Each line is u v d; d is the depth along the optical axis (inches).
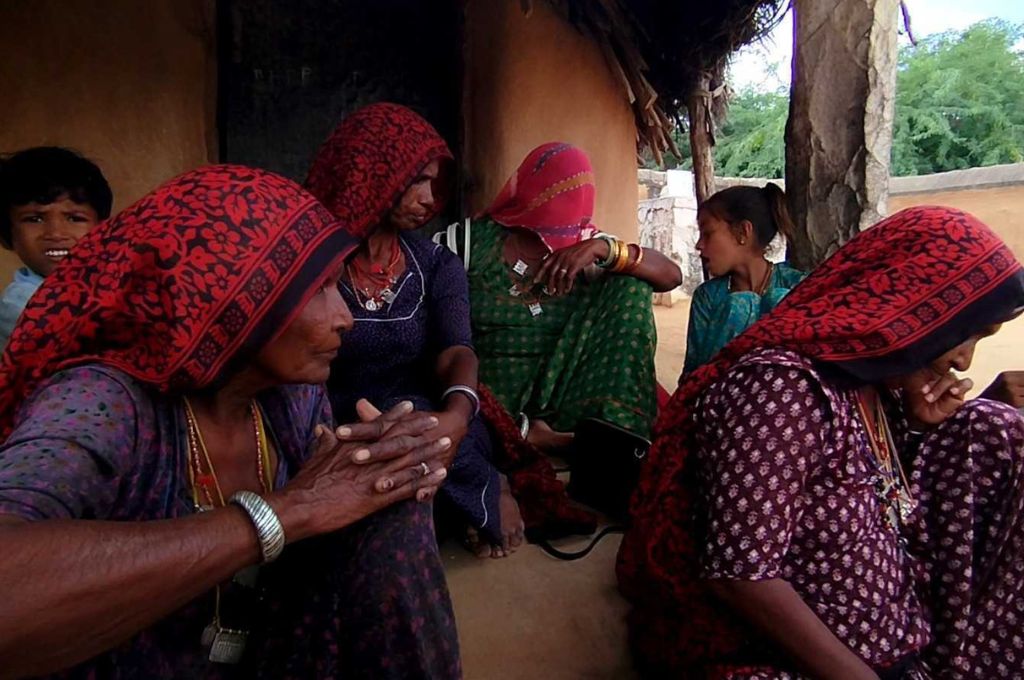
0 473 31.9
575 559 89.5
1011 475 56.5
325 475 40.5
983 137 727.7
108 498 35.9
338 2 183.2
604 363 109.3
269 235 37.8
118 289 36.7
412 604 44.4
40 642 29.6
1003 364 279.9
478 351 119.4
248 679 44.2
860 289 51.6
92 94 152.0
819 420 50.1
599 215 185.0
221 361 38.3
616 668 71.2
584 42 177.5
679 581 58.7
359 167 79.7
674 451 57.9
